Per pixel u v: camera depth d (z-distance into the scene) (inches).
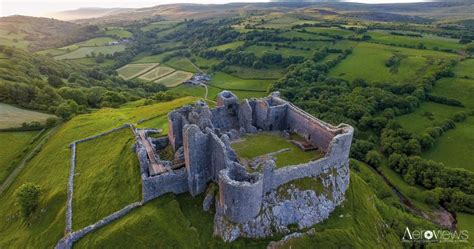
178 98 3614.7
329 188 1519.4
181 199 1488.7
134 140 2038.6
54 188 1782.7
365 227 1544.0
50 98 3351.4
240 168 1339.8
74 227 1451.8
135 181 1612.9
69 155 2107.5
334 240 1366.9
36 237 1517.0
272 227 1342.3
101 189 1640.0
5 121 2753.4
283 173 1390.3
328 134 1642.5
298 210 1407.5
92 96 3816.4
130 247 1290.6
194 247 1289.4
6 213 1815.9
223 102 1956.2
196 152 1423.5
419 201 2536.9
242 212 1275.8
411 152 2965.1
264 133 1923.0
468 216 2346.2
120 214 1439.5
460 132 3171.8
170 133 1831.9
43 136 2655.0
